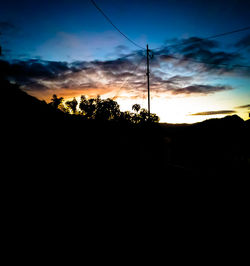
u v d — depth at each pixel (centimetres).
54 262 315
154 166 1477
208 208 704
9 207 385
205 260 394
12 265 282
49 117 866
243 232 526
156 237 469
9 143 529
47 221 410
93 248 380
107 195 683
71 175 671
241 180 1070
